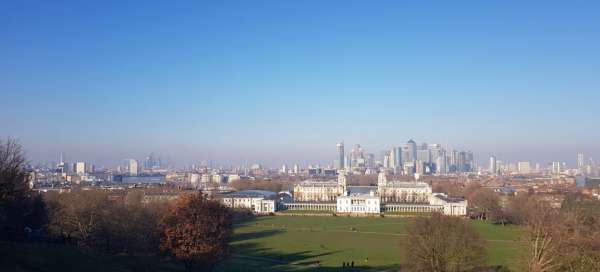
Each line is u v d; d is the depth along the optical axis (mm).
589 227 154125
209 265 152250
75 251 136625
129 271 134875
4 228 166750
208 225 149750
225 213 159875
